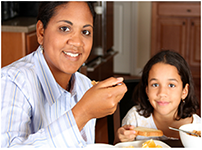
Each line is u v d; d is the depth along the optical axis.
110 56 3.22
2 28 2.32
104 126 2.74
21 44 2.35
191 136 1.02
